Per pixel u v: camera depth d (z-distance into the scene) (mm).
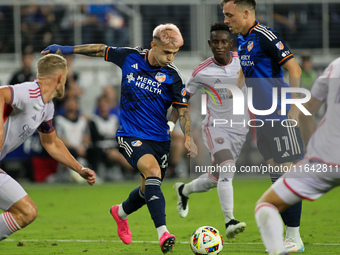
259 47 21266
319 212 33625
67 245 22391
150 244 22531
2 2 56906
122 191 45750
